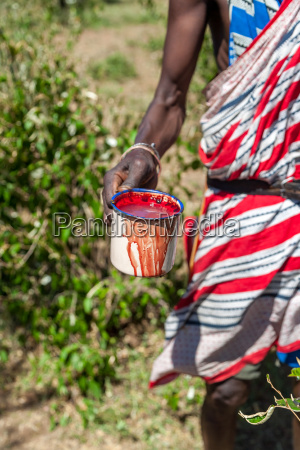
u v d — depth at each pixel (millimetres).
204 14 1949
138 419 2695
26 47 3020
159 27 9398
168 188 3211
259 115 1794
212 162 1938
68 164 2754
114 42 8352
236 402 2102
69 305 2873
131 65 7172
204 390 2807
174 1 1961
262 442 2611
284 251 1882
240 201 1914
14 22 3834
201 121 1927
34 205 2869
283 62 1721
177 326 2109
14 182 2863
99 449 2557
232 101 1826
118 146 2859
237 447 2590
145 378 2873
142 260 1631
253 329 2018
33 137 2828
